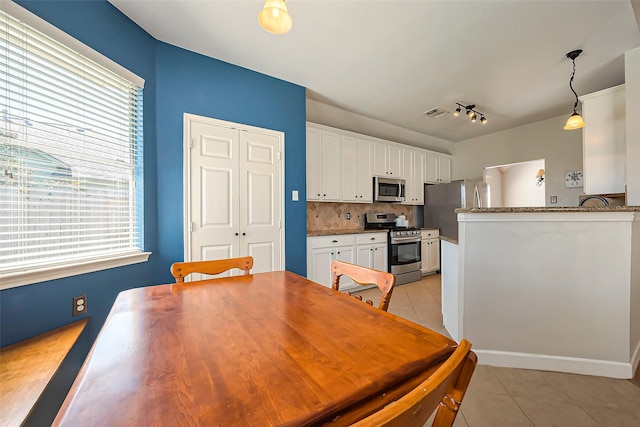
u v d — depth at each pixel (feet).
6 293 4.46
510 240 6.24
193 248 7.88
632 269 5.65
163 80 7.41
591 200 8.79
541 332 6.08
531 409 4.79
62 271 5.13
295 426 1.49
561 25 6.81
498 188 22.59
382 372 1.98
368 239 12.81
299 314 3.12
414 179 15.53
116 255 6.19
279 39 7.36
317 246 11.14
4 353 4.25
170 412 1.57
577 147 12.55
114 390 1.76
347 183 12.78
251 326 2.79
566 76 9.34
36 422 3.91
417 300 10.94
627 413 4.65
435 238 15.46
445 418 1.66
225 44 7.57
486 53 7.98
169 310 3.25
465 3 6.10
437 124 14.49
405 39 7.34
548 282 6.02
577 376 5.74
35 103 4.85
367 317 3.04
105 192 6.16
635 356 5.85
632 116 7.69
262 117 9.18
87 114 5.73
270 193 9.36
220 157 8.35
